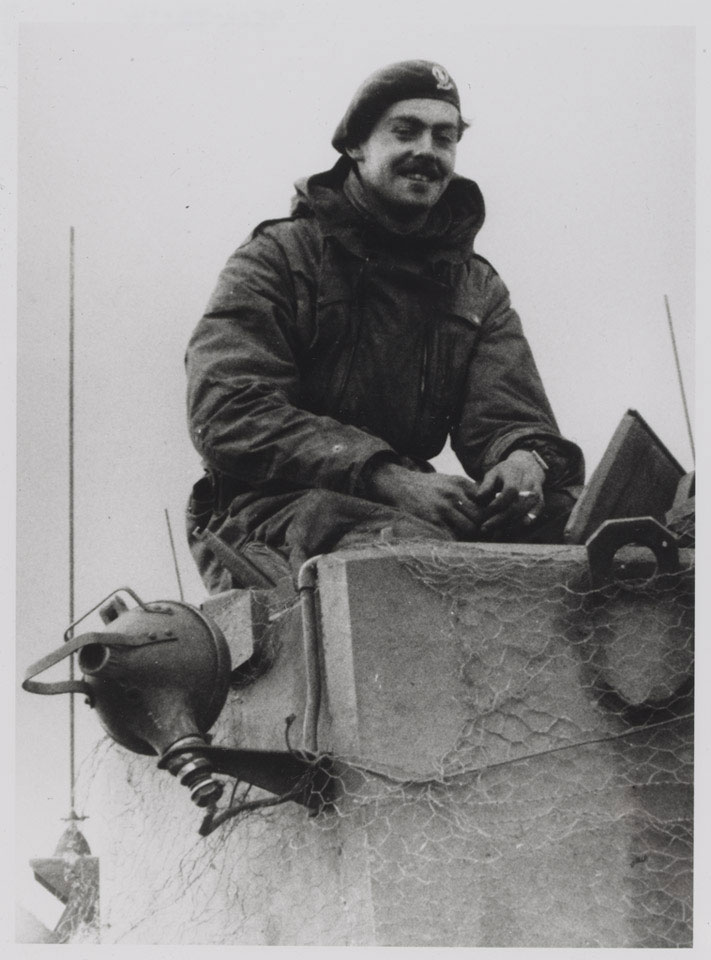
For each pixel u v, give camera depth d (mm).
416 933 4738
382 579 4949
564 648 5094
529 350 6207
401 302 5871
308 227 5871
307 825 5066
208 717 4812
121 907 5945
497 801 4910
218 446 5566
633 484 5535
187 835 5707
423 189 5762
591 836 4984
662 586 5148
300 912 5094
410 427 5953
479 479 5965
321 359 5809
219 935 5473
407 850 4789
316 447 5453
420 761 4859
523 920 4848
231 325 5715
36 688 4707
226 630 5406
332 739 4902
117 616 5000
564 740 5027
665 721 5105
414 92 5766
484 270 6227
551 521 5730
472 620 5020
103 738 6055
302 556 5336
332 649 4930
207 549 5918
